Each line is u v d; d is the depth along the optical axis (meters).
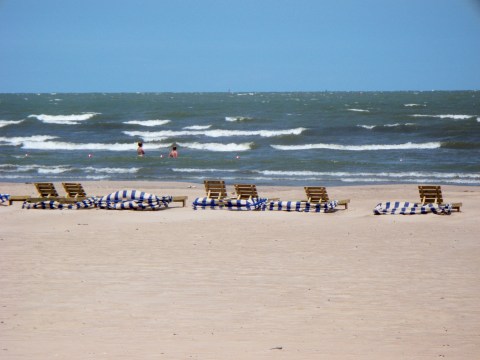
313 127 97.50
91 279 19.27
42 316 15.76
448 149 74.62
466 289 17.95
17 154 73.50
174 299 17.20
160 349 13.30
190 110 150.62
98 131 99.44
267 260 21.69
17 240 25.19
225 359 12.63
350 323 15.16
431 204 31.34
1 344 13.66
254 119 110.12
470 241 24.48
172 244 24.33
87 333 14.46
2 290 18.12
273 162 63.12
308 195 33.72
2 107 175.75
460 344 13.61
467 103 185.50
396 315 15.75
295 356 12.82
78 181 51.06
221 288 18.27
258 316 15.73
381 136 88.62
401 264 21.00
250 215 31.34
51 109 162.75
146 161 64.75
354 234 26.20
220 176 55.44
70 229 27.53
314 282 18.88
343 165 61.03
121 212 32.47
